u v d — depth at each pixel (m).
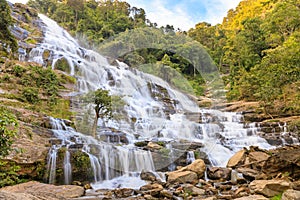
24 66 11.74
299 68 9.80
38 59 15.02
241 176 7.00
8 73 10.47
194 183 6.50
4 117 3.16
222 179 6.96
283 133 11.61
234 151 10.08
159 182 6.54
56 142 7.12
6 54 12.84
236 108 14.62
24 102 9.11
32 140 6.58
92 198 5.23
